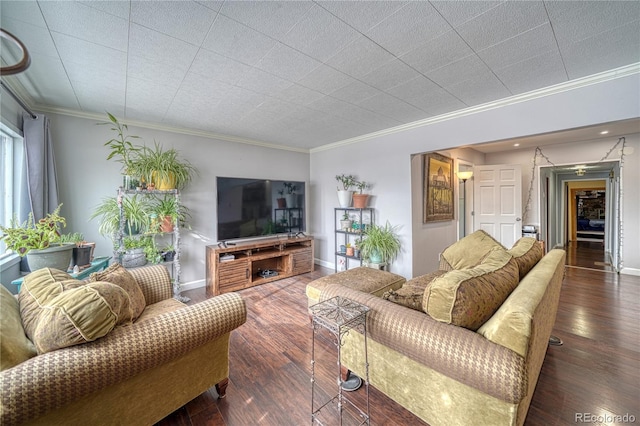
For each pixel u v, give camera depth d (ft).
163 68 6.68
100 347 3.56
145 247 10.01
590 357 6.52
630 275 13.53
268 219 14.15
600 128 12.84
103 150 10.03
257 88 7.91
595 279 12.85
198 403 5.27
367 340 5.11
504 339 3.42
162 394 4.47
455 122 10.16
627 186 13.85
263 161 14.69
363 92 8.30
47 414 3.27
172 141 11.60
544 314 4.38
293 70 6.91
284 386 5.72
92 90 7.82
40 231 6.17
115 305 3.86
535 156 16.78
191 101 8.79
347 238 14.55
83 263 7.25
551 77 7.45
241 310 5.13
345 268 14.10
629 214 13.80
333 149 15.33
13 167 8.00
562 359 6.46
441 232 14.16
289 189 15.06
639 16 4.99
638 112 6.82
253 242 13.26
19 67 2.50
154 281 7.14
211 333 4.68
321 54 6.20
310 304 8.22
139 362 3.83
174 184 10.53
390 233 12.46
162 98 8.50
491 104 9.15
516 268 5.32
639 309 9.32
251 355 6.85
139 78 7.16
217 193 12.35
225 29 5.24
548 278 4.76
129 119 10.43
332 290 5.82
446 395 4.01
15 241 5.90
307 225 16.94
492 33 5.51
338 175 15.08
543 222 17.75
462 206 16.89
